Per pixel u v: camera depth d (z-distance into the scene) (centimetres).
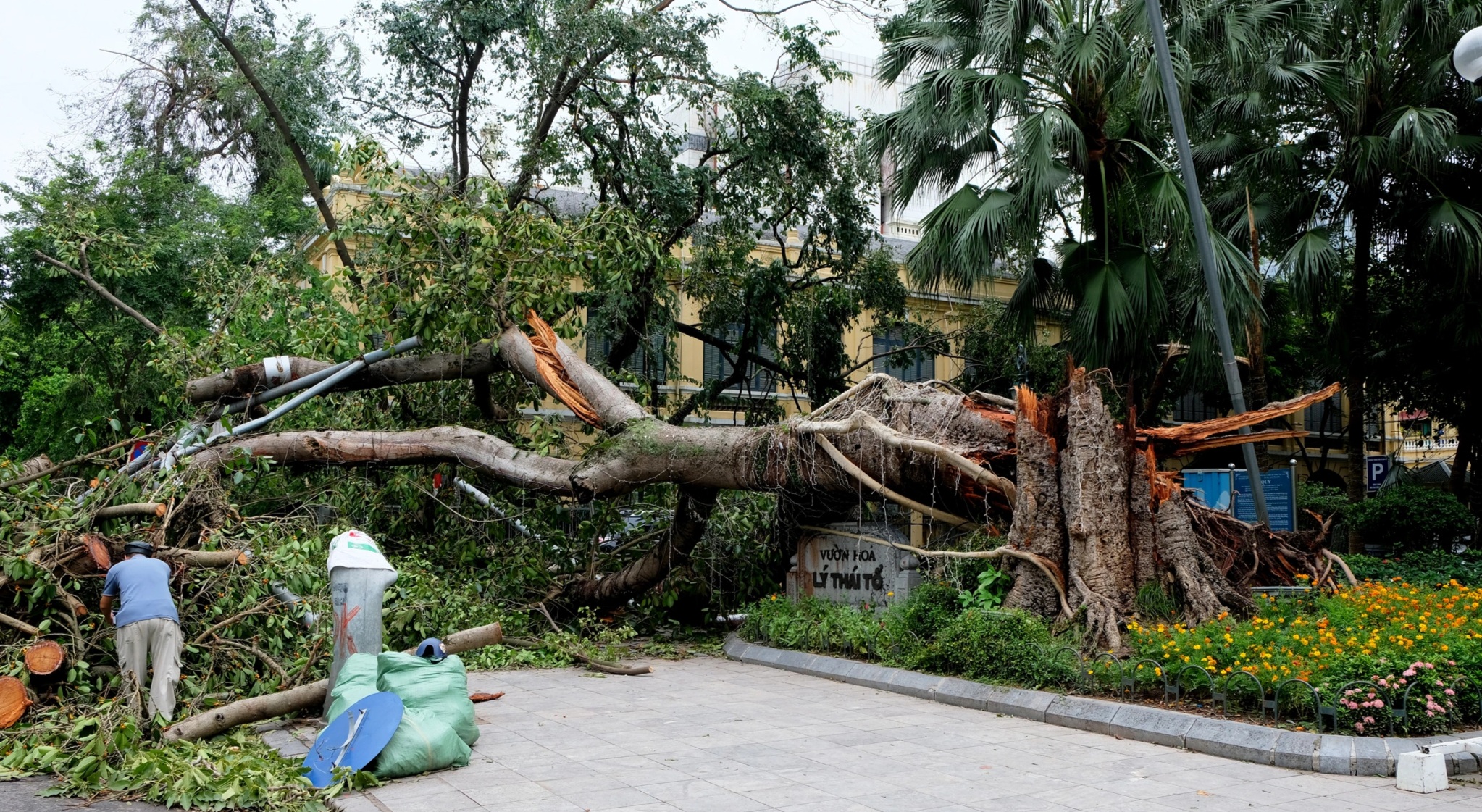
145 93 1973
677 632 1279
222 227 1934
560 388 1223
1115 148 1486
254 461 1076
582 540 1313
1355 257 1786
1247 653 730
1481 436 1972
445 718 655
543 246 1268
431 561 1245
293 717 787
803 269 2372
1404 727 638
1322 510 1894
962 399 1071
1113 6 1512
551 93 1758
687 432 1130
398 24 1691
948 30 1527
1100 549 917
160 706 713
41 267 1791
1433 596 940
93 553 819
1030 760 645
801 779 600
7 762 633
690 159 2470
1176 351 1368
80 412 1852
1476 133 1677
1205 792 567
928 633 948
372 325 1238
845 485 1072
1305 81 1622
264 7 1850
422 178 1373
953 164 1486
